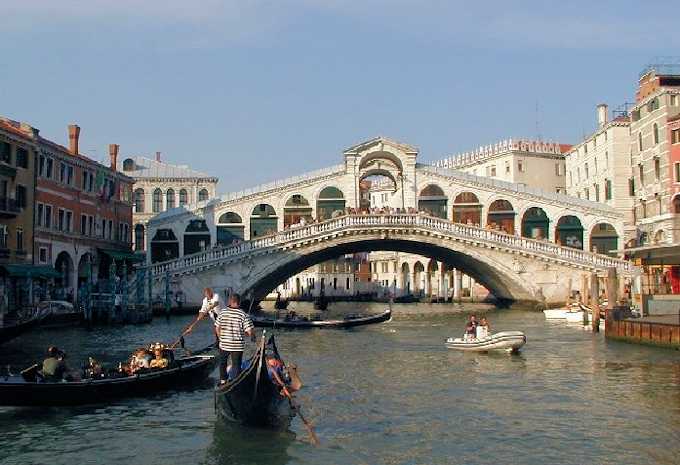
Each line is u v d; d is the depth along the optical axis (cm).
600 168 5628
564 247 4559
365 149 5034
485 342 2489
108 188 4944
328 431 1352
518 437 1312
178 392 1711
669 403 1580
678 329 2395
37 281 3825
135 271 4403
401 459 1182
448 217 5062
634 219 4912
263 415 1312
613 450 1221
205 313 1683
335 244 4469
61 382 1465
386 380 1917
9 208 3512
